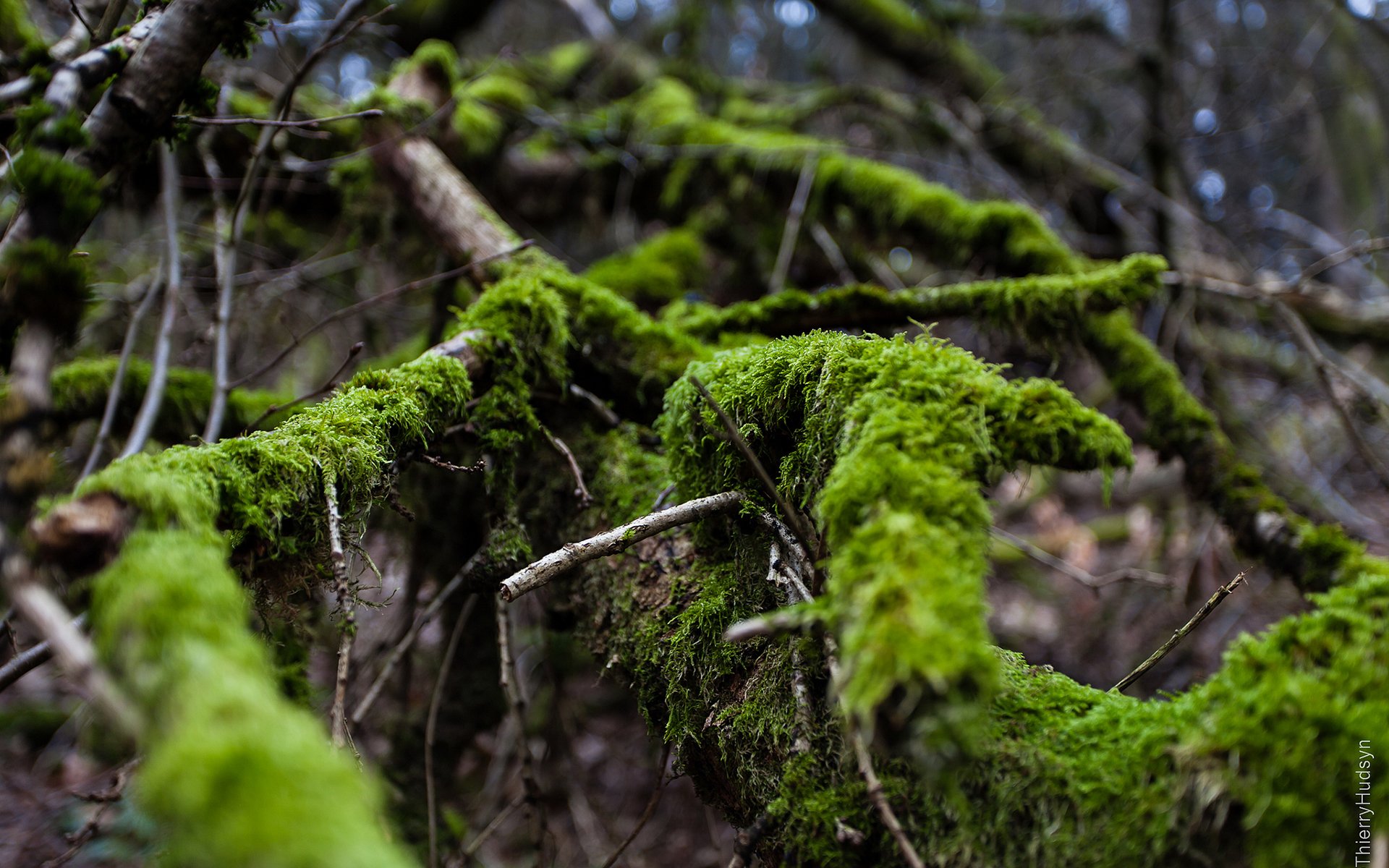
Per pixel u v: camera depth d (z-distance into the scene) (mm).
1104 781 907
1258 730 830
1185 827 846
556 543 1881
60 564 824
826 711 1117
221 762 591
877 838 992
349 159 2898
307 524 1218
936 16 4844
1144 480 5043
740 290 4234
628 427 1977
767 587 1310
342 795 617
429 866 1950
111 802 1663
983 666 754
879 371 1090
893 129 4738
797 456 1232
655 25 5582
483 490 2068
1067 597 4211
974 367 1139
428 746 2035
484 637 2654
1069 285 2193
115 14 1438
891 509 901
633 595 1559
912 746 755
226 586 820
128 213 3348
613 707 3896
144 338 3461
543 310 1837
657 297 3344
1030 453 1095
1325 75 6039
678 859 2988
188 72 1279
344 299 3879
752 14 7047
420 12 4605
